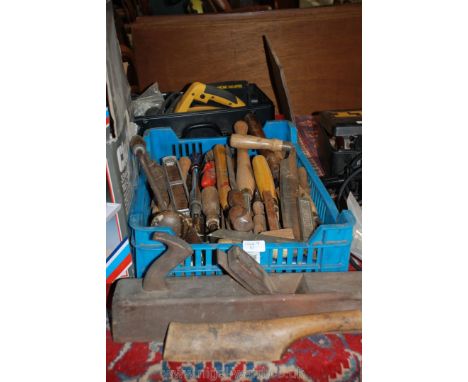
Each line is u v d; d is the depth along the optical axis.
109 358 0.59
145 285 0.58
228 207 0.78
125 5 1.78
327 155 1.00
